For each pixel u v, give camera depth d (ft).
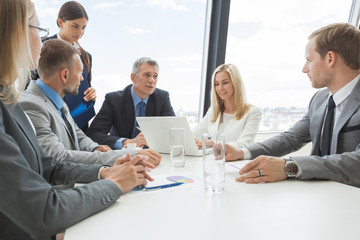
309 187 3.25
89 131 7.70
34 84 5.01
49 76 5.03
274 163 3.50
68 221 2.23
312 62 4.80
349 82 4.53
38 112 4.60
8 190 2.05
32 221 2.11
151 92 8.19
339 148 4.42
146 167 3.65
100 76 8.63
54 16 7.74
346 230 2.17
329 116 4.72
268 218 2.39
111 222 2.33
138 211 2.56
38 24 3.27
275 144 5.23
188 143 4.97
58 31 7.49
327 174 3.47
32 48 3.19
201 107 10.77
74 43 7.50
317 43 4.69
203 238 2.04
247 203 2.74
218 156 3.07
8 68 2.41
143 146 6.42
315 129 4.98
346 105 4.40
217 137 3.09
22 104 4.52
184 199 2.86
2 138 2.11
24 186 2.11
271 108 11.38
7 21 2.33
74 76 5.23
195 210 2.57
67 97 6.81
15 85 2.62
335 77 4.61
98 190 2.60
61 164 3.60
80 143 6.00
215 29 9.75
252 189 3.18
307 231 2.15
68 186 4.78
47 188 2.27
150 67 7.98
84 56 7.59
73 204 2.31
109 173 3.13
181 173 3.90
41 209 2.13
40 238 2.17
